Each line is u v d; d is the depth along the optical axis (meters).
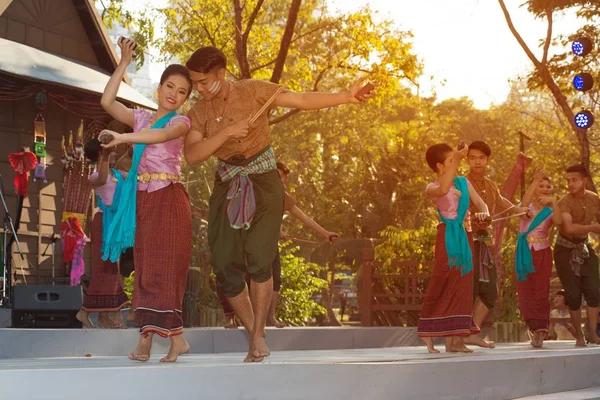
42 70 13.88
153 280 5.50
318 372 4.69
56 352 8.08
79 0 15.66
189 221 5.66
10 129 14.32
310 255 41.81
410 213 44.28
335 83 35.59
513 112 45.28
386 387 5.07
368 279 13.64
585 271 10.27
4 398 3.62
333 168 44.06
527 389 6.26
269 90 5.64
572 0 21.75
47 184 14.82
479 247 8.55
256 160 5.61
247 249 5.57
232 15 22.69
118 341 8.48
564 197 10.32
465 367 5.65
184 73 5.60
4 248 12.38
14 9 14.84
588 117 14.10
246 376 4.38
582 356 7.00
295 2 17.95
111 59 16.23
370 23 22.69
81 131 15.26
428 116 45.34
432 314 7.47
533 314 9.80
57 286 9.23
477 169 8.57
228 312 9.87
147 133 5.34
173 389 4.10
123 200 5.56
